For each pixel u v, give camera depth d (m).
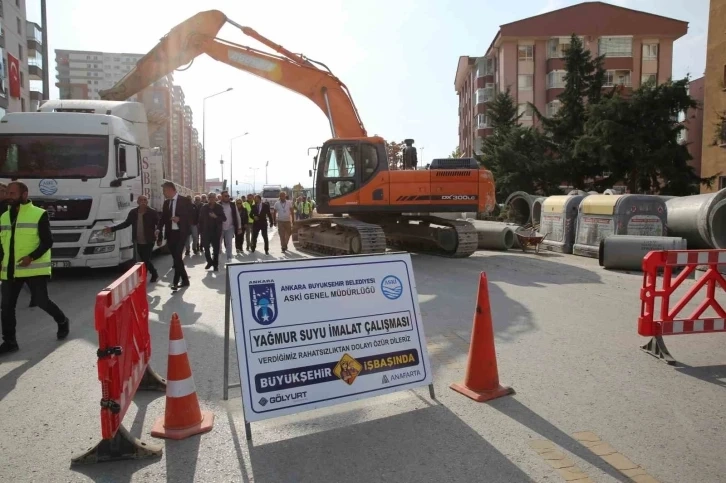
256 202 16.78
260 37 14.91
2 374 5.38
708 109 28.98
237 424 4.22
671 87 31.06
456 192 14.07
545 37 50.06
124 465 3.60
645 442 3.90
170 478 3.44
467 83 66.31
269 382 4.00
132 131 12.49
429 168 14.66
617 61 49.69
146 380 4.92
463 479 3.41
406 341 4.57
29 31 53.97
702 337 6.71
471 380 4.79
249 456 3.73
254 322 4.03
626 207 13.75
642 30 49.66
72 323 7.41
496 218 27.42
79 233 10.49
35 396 4.80
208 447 3.85
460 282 10.65
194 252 16.34
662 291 5.84
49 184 10.39
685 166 30.91
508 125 41.34
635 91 32.44
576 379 5.18
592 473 3.48
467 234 14.33
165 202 10.00
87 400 4.72
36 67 55.97
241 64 14.88
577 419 4.28
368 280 4.51
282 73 14.85
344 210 14.17
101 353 3.48
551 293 9.51
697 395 4.79
